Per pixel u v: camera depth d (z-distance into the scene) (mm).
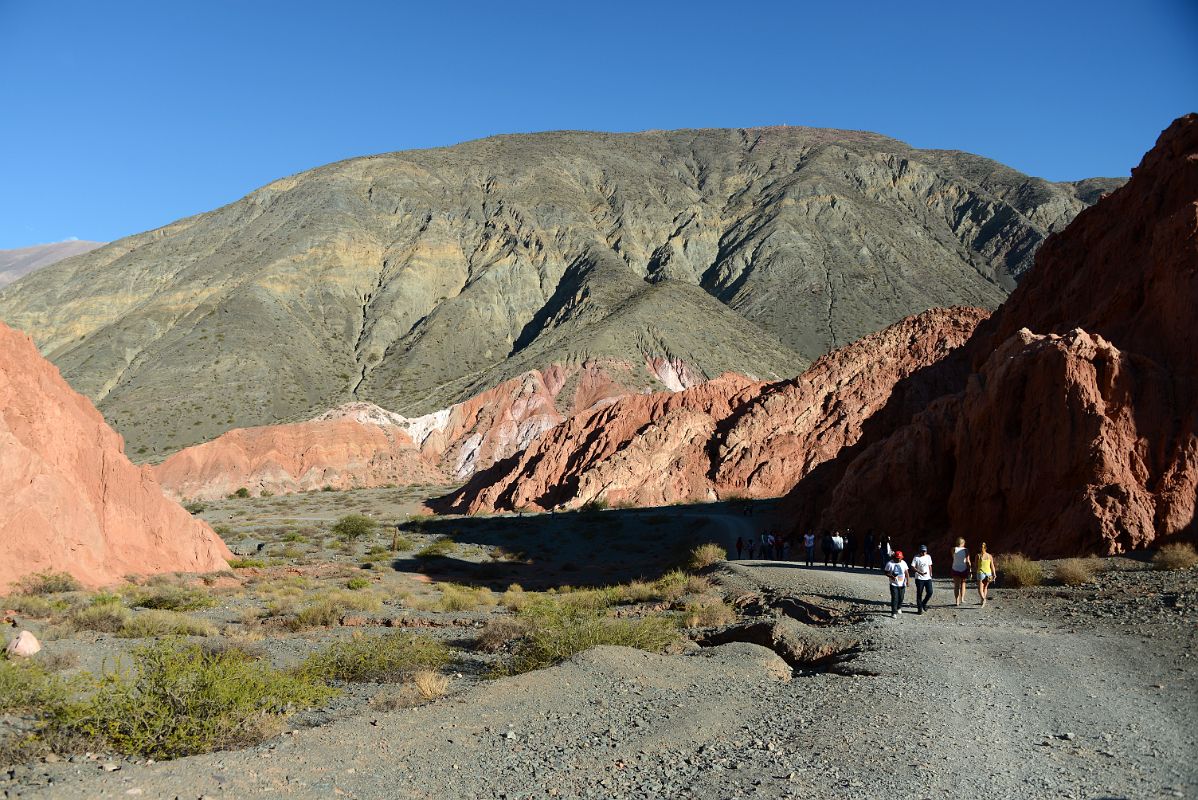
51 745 9844
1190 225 30516
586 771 8930
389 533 70938
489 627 20062
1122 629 15578
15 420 33500
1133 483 26953
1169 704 10156
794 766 8547
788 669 14742
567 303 190750
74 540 31938
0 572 28578
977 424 32406
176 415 137750
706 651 16203
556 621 17375
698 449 83812
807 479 51906
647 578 38531
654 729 10430
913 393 52500
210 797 7969
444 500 97250
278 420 141625
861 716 10336
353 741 10078
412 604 30859
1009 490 30250
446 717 11273
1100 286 37375
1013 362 31328
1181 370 29031
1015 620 17906
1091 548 26266
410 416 139250
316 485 113375
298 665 16375
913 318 86938
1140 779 7605
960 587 20703
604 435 90438
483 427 129250
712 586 29609
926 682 12039
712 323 167875
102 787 8156
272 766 9047
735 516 62844
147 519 37656
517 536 63312
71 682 11805
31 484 31156
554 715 11328
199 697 10352
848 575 29391
